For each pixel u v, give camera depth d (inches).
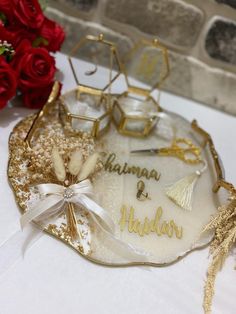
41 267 12.5
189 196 15.1
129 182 15.2
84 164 13.9
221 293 12.9
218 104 20.1
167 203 14.9
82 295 12.1
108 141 16.7
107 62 21.1
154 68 20.5
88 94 17.9
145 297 12.4
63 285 12.2
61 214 13.8
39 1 18.2
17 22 16.6
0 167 14.8
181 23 18.8
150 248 13.4
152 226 14.0
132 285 12.6
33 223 13.3
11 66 16.3
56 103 17.5
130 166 15.8
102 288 12.4
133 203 14.6
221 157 17.6
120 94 19.0
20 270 12.3
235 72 19.1
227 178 16.7
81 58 21.4
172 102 20.3
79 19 20.5
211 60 19.2
